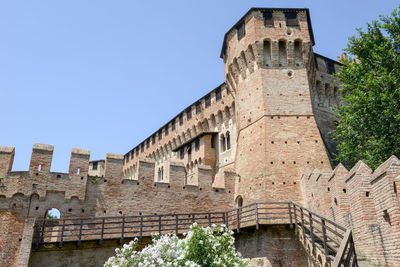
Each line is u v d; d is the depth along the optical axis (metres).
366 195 16.69
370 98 26.89
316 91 40.34
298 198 29.31
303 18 36.69
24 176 27.78
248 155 33.44
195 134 52.12
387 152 26.41
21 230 26.41
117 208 29.84
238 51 37.69
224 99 46.38
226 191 34.25
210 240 16.14
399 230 13.39
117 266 16.05
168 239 16.23
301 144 31.80
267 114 33.16
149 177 31.92
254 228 26.05
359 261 15.89
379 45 30.39
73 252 24.20
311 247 20.81
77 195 28.78
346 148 29.73
